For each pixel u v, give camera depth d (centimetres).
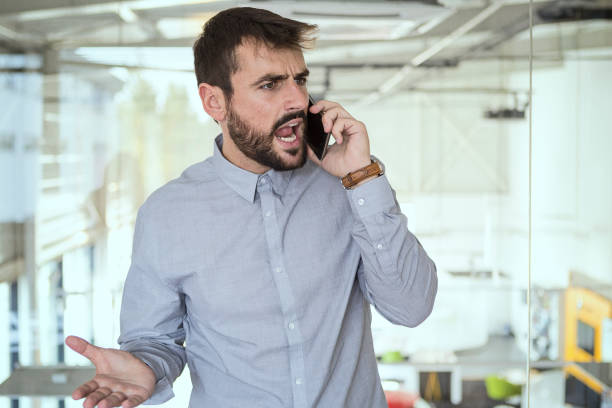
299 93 83
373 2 296
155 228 94
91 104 308
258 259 91
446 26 310
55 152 309
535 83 254
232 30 84
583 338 234
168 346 95
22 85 303
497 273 327
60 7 300
